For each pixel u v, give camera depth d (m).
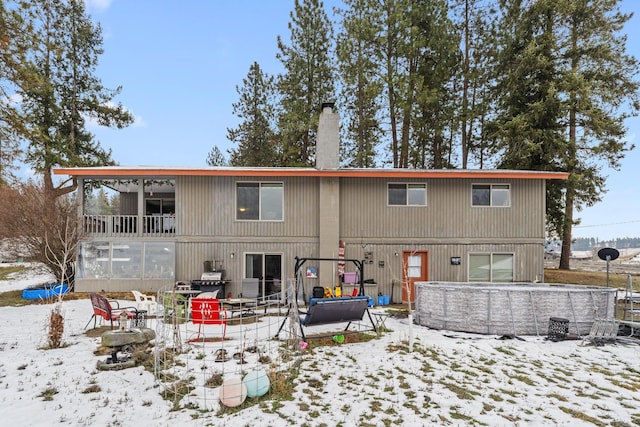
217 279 13.02
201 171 13.41
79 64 23.00
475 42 24.06
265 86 27.83
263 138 27.80
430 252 14.15
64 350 7.09
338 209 13.83
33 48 11.27
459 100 23.58
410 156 23.27
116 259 13.77
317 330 8.94
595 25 19.81
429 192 14.23
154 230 14.08
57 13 21.83
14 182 11.81
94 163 23.36
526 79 19.75
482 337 8.30
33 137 12.04
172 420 4.41
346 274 13.55
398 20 20.36
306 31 23.64
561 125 19.69
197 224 13.82
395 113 22.88
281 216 13.97
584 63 20.00
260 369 5.95
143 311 8.44
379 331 8.72
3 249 14.29
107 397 5.04
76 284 13.66
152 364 6.34
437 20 20.83
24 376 5.76
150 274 13.74
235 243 13.86
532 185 14.44
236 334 8.43
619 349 7.43
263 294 13.41
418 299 9.74
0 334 8.34
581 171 19.50
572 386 5.52
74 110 22.86
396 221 14.12
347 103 24.45
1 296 14.02
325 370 6.13
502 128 19.67
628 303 11.72
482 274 14.26
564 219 19.50
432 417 4.49
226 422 4.34
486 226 14.31
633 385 5.59
